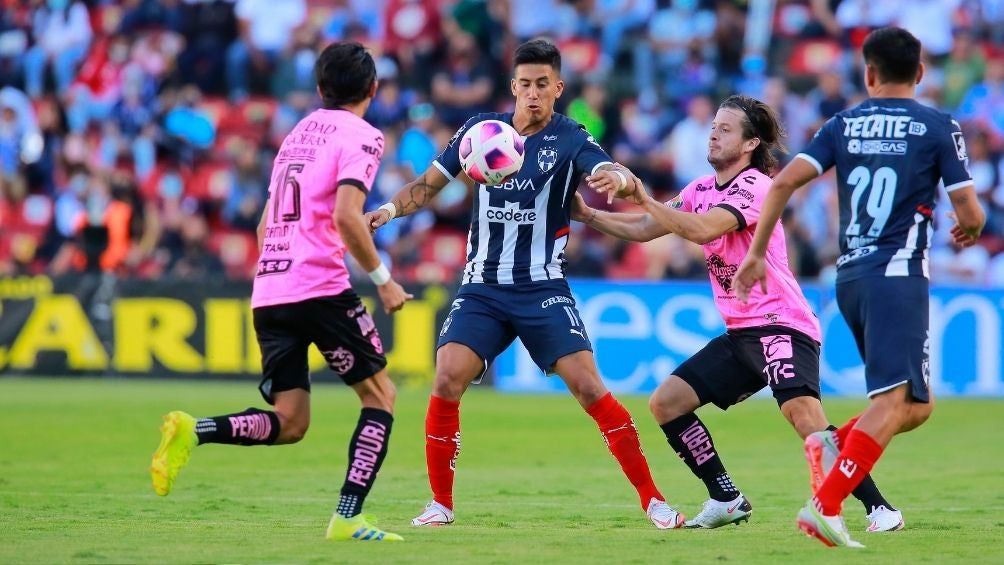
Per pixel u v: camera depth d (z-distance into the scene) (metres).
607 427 24.14
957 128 21.11
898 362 20.66
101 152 68.94
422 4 72.81
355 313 21.59
